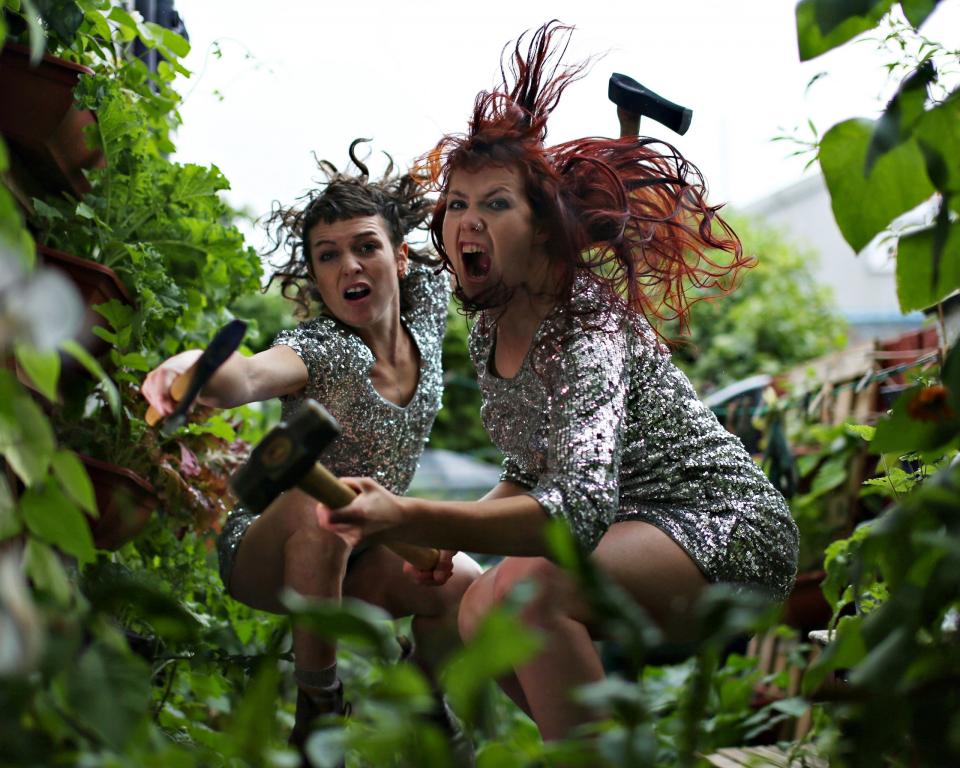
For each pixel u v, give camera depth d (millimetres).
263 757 860
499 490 1830
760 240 8227
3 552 1032
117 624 1768
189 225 2188
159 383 1345
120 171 2111
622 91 1937
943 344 1992
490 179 1623
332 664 1822
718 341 7316
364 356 1868
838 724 1050
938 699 917
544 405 1626
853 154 1135
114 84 1992
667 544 1572
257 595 1889
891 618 966
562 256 1622
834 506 3111
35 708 829
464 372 6777
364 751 842
